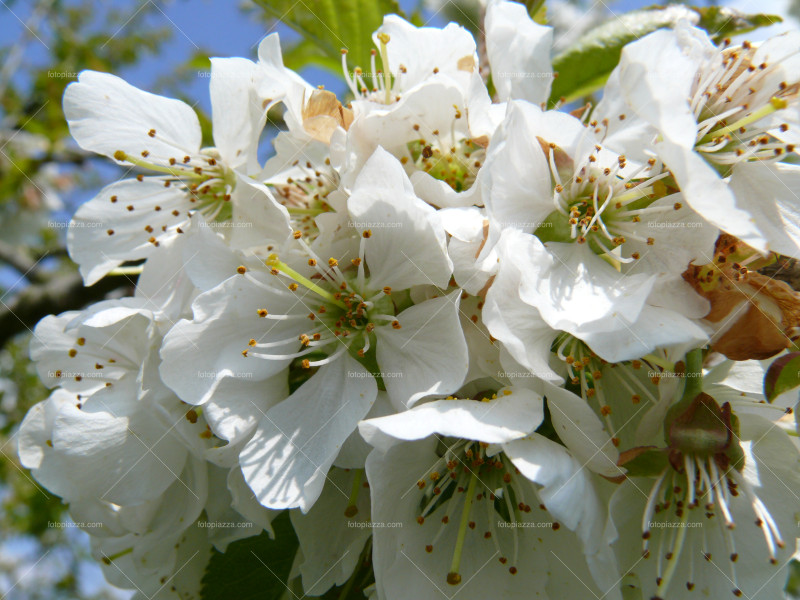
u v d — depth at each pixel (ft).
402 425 0.32
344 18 0.44
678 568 0.35
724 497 0.34
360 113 0.36
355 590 0.37
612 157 0.35
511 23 0.39
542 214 0.35
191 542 0.39
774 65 0.36
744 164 0.36
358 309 0.36
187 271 0.35
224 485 0.37
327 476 0.36
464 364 0.33
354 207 0.35
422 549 0.36
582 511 0.32
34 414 0.41
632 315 0.32
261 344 0.35
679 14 0.43
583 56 0.44
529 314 0.33
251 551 0.38
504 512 0.36
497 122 0.36
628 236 0.35
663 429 0.34
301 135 0.37
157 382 0.36
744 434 0.35
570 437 0.33
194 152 0.40
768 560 0.35
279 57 0.37
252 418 0.35
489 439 0.32
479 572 0.36
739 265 0.34
